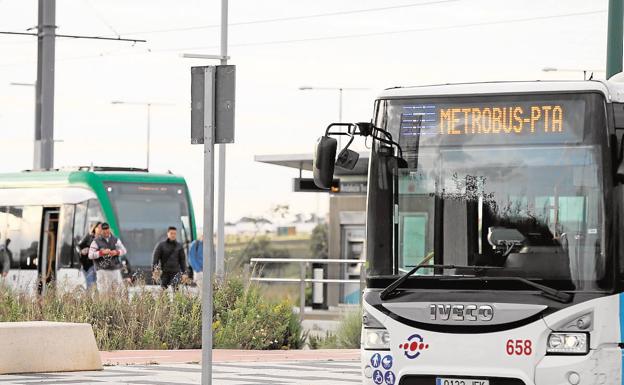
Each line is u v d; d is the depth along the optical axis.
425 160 24.66
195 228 68.31
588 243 23.53
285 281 57.38
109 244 61.16
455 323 23.62
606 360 23.11
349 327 51.69
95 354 38.00
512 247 23.81
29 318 48.16
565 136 24.02
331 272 73.19
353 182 73.31
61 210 67.38
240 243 187.75
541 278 23.56
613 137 23.84
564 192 23.83
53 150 72.19
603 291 23.28
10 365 36.41
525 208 23.97
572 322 23.16
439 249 24.30
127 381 34.66
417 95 24.91
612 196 23.58
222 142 24.86
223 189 74.88
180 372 37.62
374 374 24.17
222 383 34.62
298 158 70.50
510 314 23.34
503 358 23.31
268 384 34.41
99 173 67.00
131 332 47.47
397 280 24.08
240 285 51.00
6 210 70.38
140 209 66.94
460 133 24.56
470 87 24.69
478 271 23.80
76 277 65.88
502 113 24.41
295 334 50.34
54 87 72.19
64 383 33.94
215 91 25.00
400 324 24.00
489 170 24.28
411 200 24.61
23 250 69.19
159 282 52.38
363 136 24.94
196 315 48.47
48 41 71.94
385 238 24.64
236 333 48.12
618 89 24.36
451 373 23.59
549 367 23.08
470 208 24.23
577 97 24.06
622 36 35.88
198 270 60.19
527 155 24.14
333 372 38.00
